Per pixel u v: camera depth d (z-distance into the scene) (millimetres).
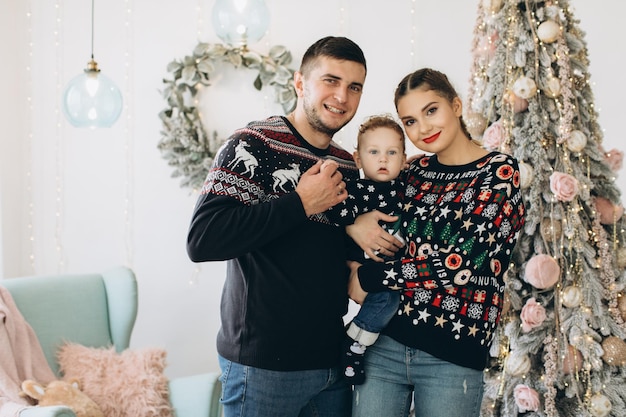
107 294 3223
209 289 3707
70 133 3715
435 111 1929
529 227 2516
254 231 1822
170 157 3582
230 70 3643
